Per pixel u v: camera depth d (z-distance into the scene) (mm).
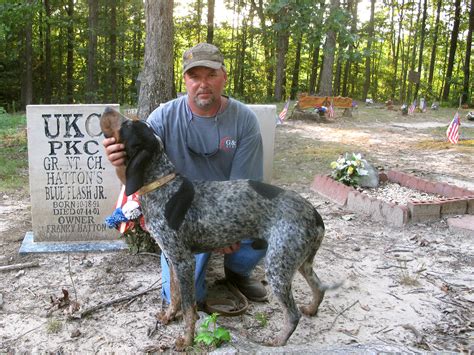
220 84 3186
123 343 3074
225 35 34000
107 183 4703
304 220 2832
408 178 6684
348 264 4398
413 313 3545
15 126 12273
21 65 24000
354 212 5902
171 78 7008
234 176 3447
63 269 4195
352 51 15406
